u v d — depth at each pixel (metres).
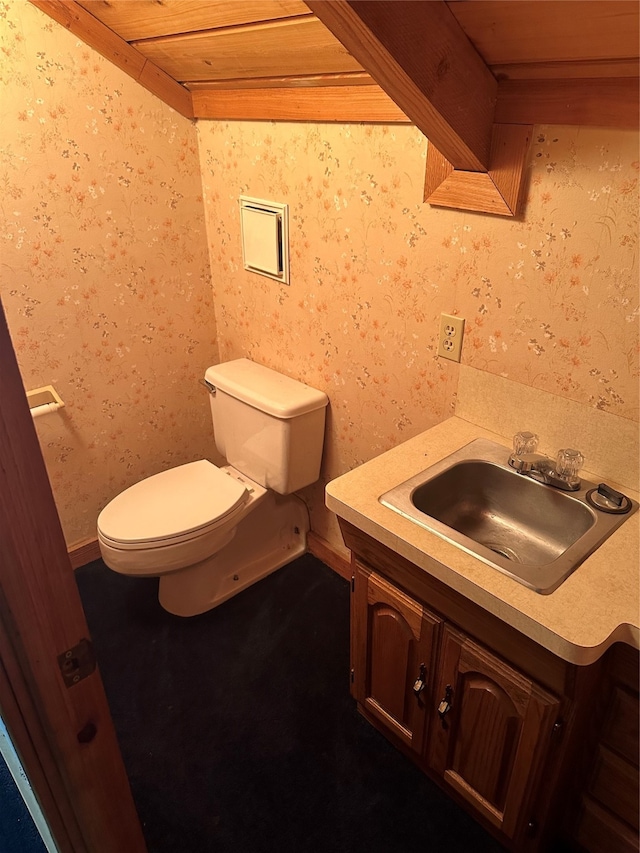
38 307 1.93
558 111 1.13
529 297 1.34
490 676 1.19
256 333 2.22
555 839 1.39
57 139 1.79
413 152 1.43
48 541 0.57
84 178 1.89
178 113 2.01
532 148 1.21
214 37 1.53
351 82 1.46
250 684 1.85
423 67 1.04
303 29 1.30
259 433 2.03
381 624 1.43
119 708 1.78
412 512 1.26
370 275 1.68
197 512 1.94
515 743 1.21
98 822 0.78
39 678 0.62
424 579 1.24
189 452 2.58
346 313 1.80
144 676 1.88
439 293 1.52
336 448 2.06
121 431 2.31
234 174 2.00
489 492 1.47
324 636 2.03
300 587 2.24
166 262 2.19
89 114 1.83
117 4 1.58
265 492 2.12
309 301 1.92
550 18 0.93
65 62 1.73
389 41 0.96
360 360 1.83
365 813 1.50
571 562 1.12
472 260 1.41
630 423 1.27
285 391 2.00
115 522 1.89
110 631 2.05
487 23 1.00
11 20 1.61
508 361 1.44
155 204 2.08
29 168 1.77
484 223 1.36
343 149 1.59
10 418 0.50
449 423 1.60
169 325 2.29
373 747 1.66
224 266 2.24
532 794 1.22
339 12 0.89
